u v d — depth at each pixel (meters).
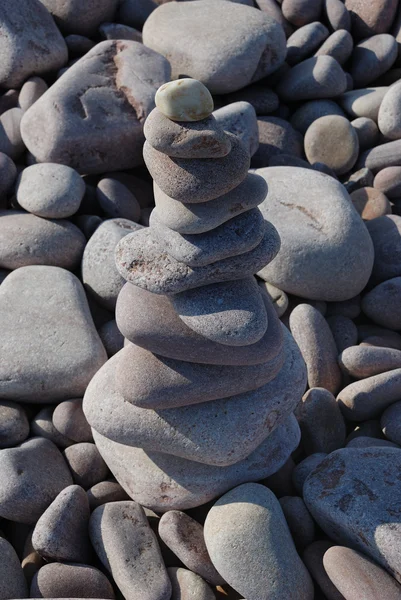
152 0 2.07
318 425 1.44
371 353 1.48
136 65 1.80
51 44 1.89
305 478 1.38
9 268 1.61
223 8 1.93
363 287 1.61
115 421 1.34
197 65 1.85
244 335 1.23
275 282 1.60
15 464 1.36
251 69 1.85
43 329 1.49
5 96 1.86
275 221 1.61
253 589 1.26
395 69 1.97
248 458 1.37
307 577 1.29
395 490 1.30
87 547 1.34
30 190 1.64
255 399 1.34
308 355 1.50
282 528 1.30
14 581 1.30
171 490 1.35
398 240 1.64
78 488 1.35
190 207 1.19
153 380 1.29
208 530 1.30
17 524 1.38
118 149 1.75
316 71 1.88
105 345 1.53
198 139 1.14
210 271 1.23
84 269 1.61
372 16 1.98
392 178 1.73
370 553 1.28
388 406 1.45
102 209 1.72
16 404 1.46
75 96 1.74
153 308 1.27
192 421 1.33
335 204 1.60
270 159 1.80
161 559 1.31
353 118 1.90
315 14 2.01
